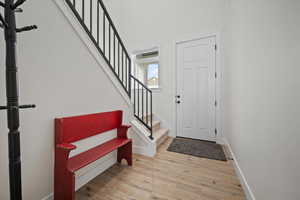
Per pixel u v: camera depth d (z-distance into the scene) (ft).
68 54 4.33
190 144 9.05
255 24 4.10
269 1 3.29
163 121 11.23
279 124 2.81
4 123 2.99
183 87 10.51
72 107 4.48
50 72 3.81
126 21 12.44
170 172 5.78
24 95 3.25
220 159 6.95
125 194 4.48
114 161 6.51
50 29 3.79
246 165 4.67
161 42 11.14
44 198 3.71
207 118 9.70
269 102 3.23
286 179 2.56
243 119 5.14
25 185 3.31
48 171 3.79
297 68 2.32
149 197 4.35
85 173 5.03
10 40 2.19
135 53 12.32
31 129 3.40
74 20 4.47
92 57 5.26
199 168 6.11
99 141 5.62
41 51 3.59
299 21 2.32
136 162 6.66
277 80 2.92
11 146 2.26
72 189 3.58
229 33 7.78
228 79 8.04
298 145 2.26
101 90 5.71
